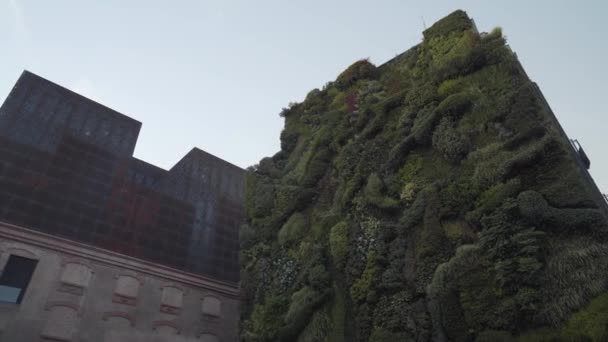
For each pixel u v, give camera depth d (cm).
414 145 2020
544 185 1446
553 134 1543
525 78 1803
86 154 3259
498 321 1304
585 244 1263
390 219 1925
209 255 3681
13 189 2716
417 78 2370
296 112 3356
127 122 3738
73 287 2662
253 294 2547
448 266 1511
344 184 2316
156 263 3195
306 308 2016
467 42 2138
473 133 1795
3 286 2464
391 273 1728
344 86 3008
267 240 2695
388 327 1602
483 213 1539
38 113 3164
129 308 2866
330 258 2128
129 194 3397
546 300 1248
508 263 1355
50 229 2750
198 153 4462
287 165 3012
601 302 1152
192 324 3147
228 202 4259
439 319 1456
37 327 2414
